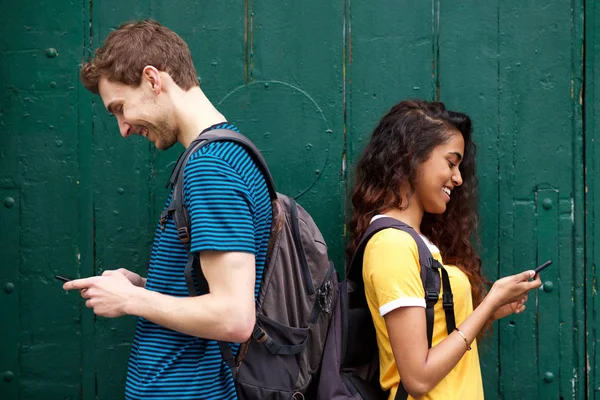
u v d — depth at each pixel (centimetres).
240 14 215
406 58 215
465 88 214
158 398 145
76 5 214
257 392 166
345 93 216
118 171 215
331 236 215
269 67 216
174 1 215
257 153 154
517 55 214
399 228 172
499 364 216
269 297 171
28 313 215
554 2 213
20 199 215
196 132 154
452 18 214
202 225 138
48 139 215
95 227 215
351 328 183
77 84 215
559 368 214
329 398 176
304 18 215
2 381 216
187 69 158
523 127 214
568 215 213
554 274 214
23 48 214
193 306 138
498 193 215
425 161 179
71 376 216
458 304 177
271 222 162
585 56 212
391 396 173
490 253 215
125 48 152
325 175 215
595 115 212
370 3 215
